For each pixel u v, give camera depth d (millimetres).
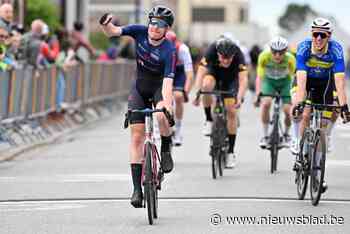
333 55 20594
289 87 26781
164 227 17047
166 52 17875
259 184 22625
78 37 43125
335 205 19594
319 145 19453
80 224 17359
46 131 35281
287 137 27391
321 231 16688
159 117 18109
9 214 18422
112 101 50188
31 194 20953
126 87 55125
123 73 53625
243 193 21141
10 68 30609
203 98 25844
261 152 29938
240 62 24688
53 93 36531
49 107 35906
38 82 34156
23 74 32219
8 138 30625
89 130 38562
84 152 30000
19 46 33188
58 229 16859
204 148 31141
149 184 17266
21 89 32094
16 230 16750
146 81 18234
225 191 21422
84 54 44406
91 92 43969
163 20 17766
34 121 33594
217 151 23734
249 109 52219
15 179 23438
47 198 20391
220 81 25188
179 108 27484
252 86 63031
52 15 53031
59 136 35688
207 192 21250
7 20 29438
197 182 22891
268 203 19797
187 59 25859
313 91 21531
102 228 16953
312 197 19609
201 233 16469
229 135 25391
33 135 33531
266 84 26891
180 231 16672
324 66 20859
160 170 18422
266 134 26297
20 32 34062
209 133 26297
